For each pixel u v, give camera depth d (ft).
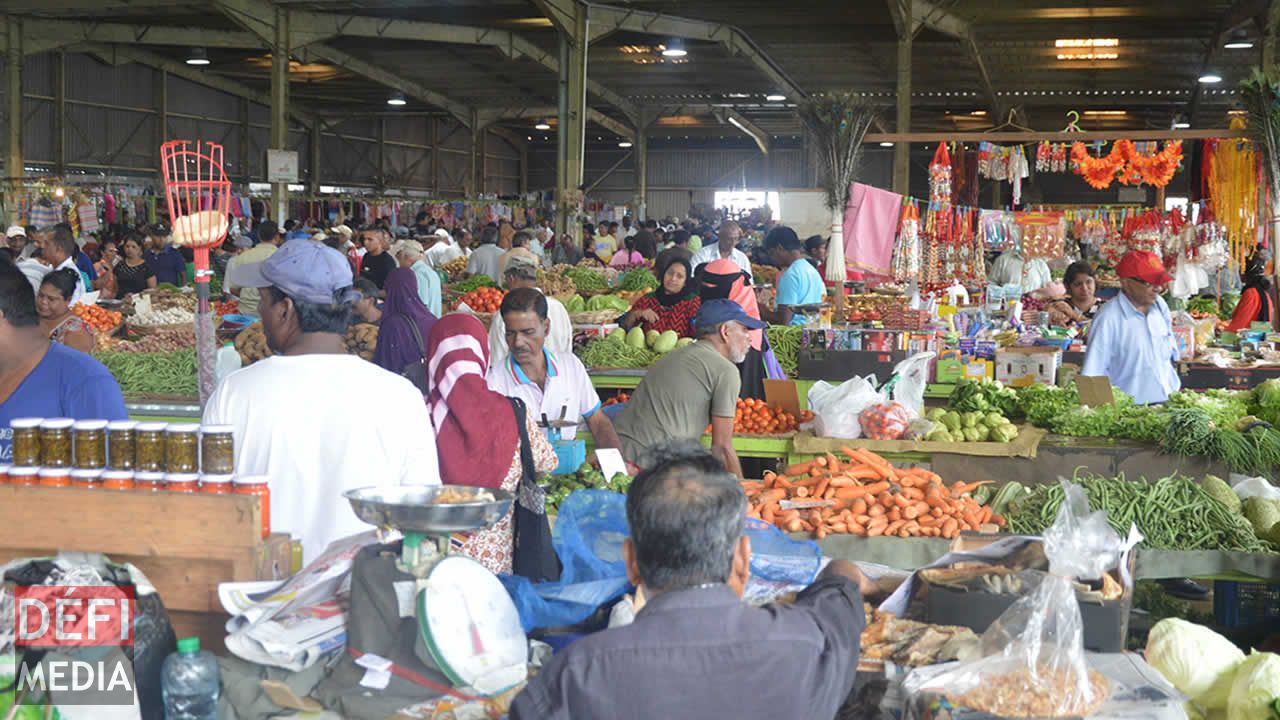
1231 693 9.11
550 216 105.40
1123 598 8.55
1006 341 27.63
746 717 5.62
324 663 7.05
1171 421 16.58
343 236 50.62
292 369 8.50
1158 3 56.29
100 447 7.45
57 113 78.95
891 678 7.63
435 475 8.80
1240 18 54.95
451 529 6.80
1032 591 8.36
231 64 88.79
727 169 140.26
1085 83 81.20
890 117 104.78
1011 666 7.37
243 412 8.43
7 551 7.38
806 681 5.77
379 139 118.62
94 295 29.14
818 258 40.19
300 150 110.73
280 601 7.04
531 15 66.03
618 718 5.55
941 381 24.31
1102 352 20.20
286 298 8.62
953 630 8.20
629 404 15.84
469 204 100.42
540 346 14.02
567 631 8.30
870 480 14.82
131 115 86.17
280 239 45.06
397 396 8.61
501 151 140.56
